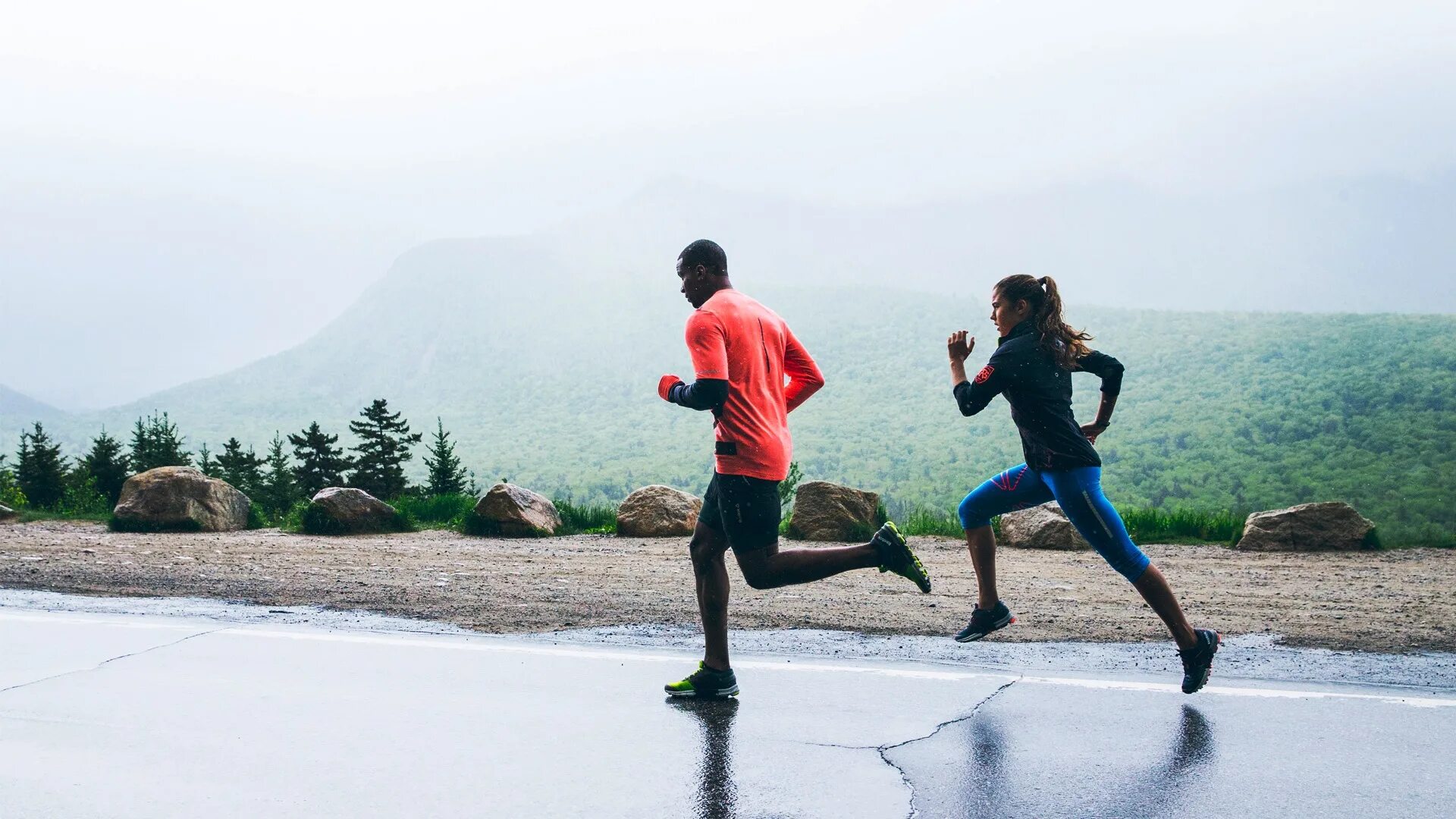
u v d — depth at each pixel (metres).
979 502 4.69
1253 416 186.38
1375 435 157.88
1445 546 10.02
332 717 3.76
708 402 3.74
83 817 2.80
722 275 4.03
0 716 3.77
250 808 2.87
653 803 2.89
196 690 4.13
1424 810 2.80
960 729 3.56
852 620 5.52
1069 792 2.94
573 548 10.02
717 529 4.01
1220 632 5.21
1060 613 5.78
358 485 48.84
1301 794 2.92
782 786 3.02
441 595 6.49
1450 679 4.20
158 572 7.48
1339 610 5.92
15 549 9.00
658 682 4.24
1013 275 4.32
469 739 3.49
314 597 6.37
